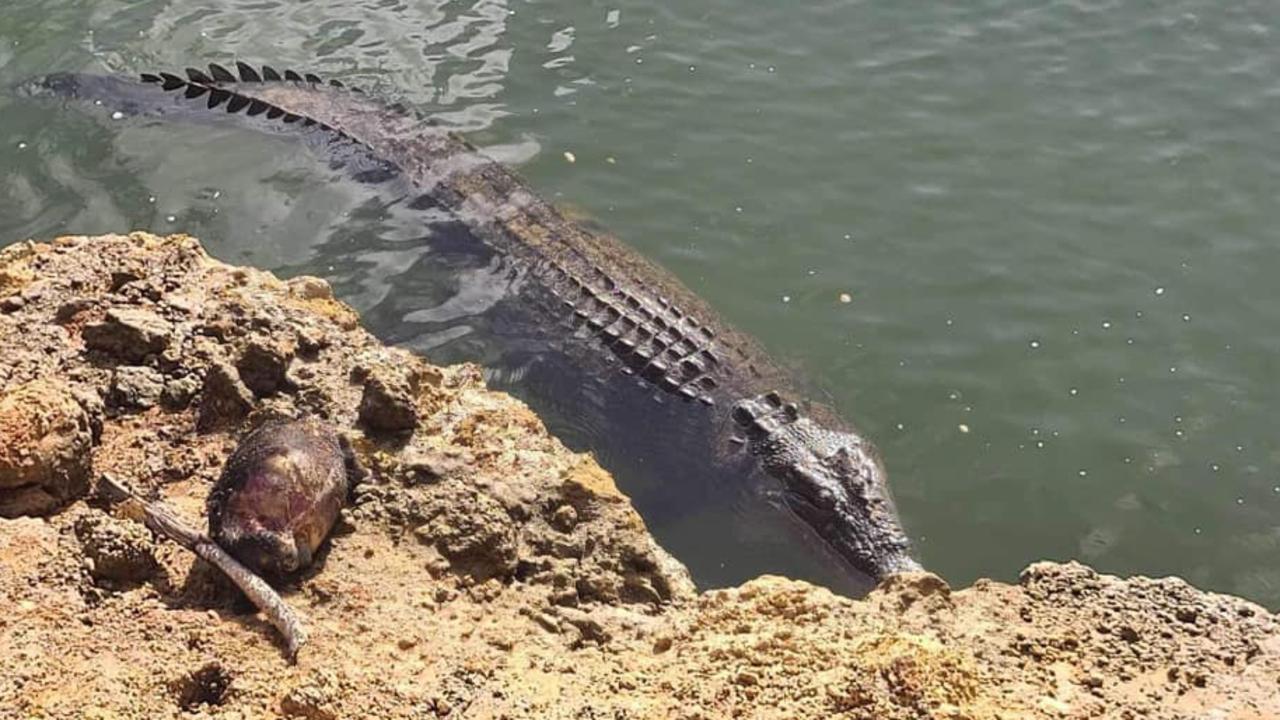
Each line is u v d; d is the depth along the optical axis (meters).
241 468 6.64
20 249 9.20
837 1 14.23
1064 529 9.20
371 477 7.33
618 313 10.45
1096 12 13.95
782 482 9.36
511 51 13.59
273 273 10.87
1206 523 9.21
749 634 6.45
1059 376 10.30
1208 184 11.94
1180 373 10.29
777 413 9.81
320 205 11.61
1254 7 13.88
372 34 13.86
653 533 9.12
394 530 7.00
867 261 11.34
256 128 12.49
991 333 10.68
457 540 6.94
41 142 12.27
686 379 10.08
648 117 12.81
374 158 12.09
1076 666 6.17
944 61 13.41
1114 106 12.80
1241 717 5.75
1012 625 6.52
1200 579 8.85
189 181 11.84
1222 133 12.45
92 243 9.20
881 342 10.63
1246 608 6.60
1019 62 13.38
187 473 7.41
